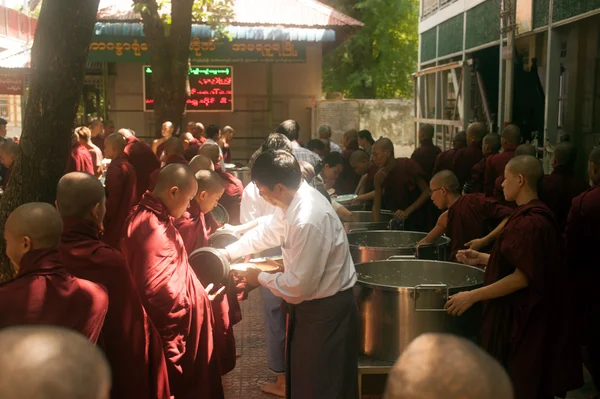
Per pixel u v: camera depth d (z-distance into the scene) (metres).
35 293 2.99
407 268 5.07
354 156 9.23
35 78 4.46
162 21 11.34
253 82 20.53
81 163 10.56
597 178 5.44
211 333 4.36
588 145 10.01
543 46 11.47
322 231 3.91
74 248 3.41
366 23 33.81
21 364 1.29
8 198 4.52
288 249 3.99
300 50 19.09
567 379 4.16
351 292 4.03
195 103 19.81
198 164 5.89
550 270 4.09
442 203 5.84
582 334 5.42
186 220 4.81
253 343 6.64
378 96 34.78
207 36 18.00
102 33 18.05
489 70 14.15
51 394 1.28
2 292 2.98
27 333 1.37
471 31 14.42
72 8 4.38
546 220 4.11
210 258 4.43
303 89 20.78
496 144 8.34
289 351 4.06
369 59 35.06
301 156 6.99
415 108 19.39
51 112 4.46
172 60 11.35
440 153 10.12
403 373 1.31
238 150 20.73
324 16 18.89
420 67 19.30
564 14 10.04
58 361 1.31
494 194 6.10
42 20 4.41
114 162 7.86
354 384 4.07
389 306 4.36
